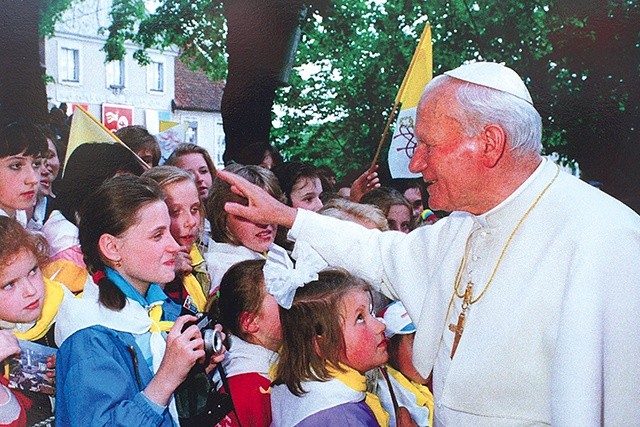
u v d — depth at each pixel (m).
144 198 2.06
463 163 1.86
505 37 5.30
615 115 5.32
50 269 2.40
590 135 5.33
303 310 2.07
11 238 2.10
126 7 3.90
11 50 3.07
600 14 5.23
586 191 1.85
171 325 2.13
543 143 5.38
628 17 5.20
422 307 2.08
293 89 4.57
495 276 1.87
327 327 2.04
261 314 2.22
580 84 5.31
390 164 3.69
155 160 3.15
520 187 1.88
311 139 4.64
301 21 4.41
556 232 1.80
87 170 2.58
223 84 4.26
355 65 4.70
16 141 2.61
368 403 2.20
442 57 5.30
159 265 2.07
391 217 3.34
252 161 3.75
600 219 1.76
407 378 2.64
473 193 1.90
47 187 2.88
